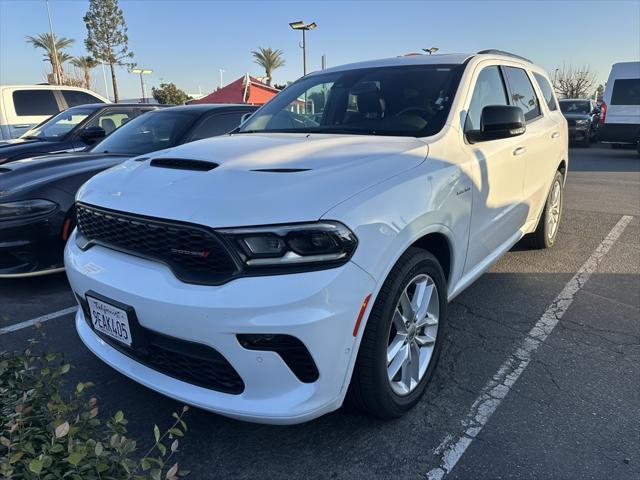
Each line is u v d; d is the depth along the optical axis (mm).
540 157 4285
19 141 7270
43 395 1979
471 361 3123
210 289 2039
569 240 5707
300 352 2049
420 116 3139
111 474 1672
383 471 2246
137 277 2240
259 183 2217
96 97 12922
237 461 2320
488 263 3516
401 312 2486
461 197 2812
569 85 52562
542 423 2539
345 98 3537
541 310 3850
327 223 2021
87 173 4488
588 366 3057
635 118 14406
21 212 4121
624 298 4066
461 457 2316
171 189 2318
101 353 2562
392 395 2436
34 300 4211
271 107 3949
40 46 46469
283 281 1982
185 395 2205
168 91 53438
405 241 2299
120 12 46125
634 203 7766
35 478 1540
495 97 3711
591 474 2201
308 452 2369
